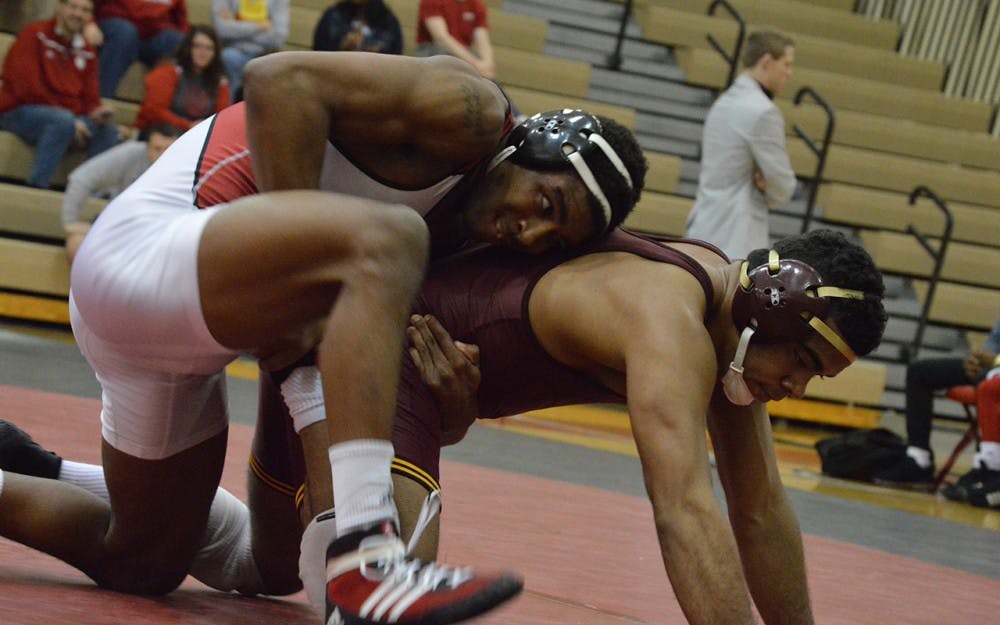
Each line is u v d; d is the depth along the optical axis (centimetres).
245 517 390
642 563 518
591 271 332
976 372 1016
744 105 1101
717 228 1107
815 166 1603
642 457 299
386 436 279
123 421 334
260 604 382
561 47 1639
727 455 364
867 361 1473
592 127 337
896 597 527
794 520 368
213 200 321
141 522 348
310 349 316
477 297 342
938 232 1603
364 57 316
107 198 1303
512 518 586
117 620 309
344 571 272
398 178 330
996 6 1767
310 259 281
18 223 1259
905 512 886
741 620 289
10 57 1260
